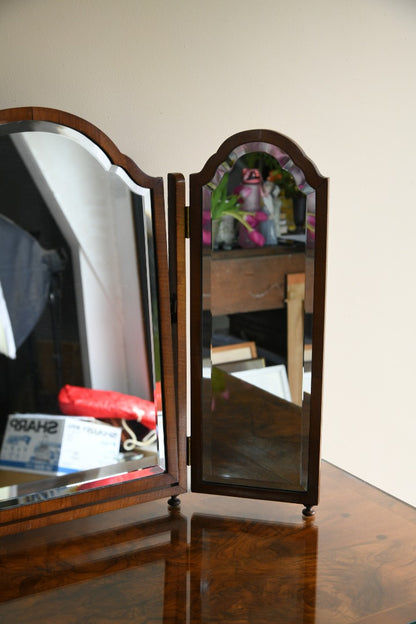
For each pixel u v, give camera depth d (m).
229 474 1.07
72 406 0.97
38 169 0.91
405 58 1.42
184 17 1.19
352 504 1.09
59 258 0.94
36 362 0.94
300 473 1.04
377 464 1.61
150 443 1.03
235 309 1.03
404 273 1.53
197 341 1.04
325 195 0.96
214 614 0.82
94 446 0.99
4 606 0.83
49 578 0.89
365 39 1.36
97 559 0.93
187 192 1.26
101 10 1.12
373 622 0.81
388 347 1.55
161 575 0.90
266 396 1.04
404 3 1.38
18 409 0.94
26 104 1.10
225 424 1.06
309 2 1.29
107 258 0.97
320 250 0.98
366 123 1.40
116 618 0.81
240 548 0.96
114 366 0.99
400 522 1.03
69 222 0.94
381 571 0.91
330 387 1.50
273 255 1.00
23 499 0.95
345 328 1.49
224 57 1.24
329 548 0.96
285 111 1.32
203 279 1.03
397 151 1.46
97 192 0.95
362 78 1.38
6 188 0.90
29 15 1.07
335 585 0.88
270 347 1.03
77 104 1.14
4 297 0.92
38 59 1.09
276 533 1.00
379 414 1.58
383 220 1.47
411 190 1.49
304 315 1.00
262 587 0.87
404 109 1.44
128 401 1.01
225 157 0.99
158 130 1.21
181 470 1.06
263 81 1.28
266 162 0.98
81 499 0.98
